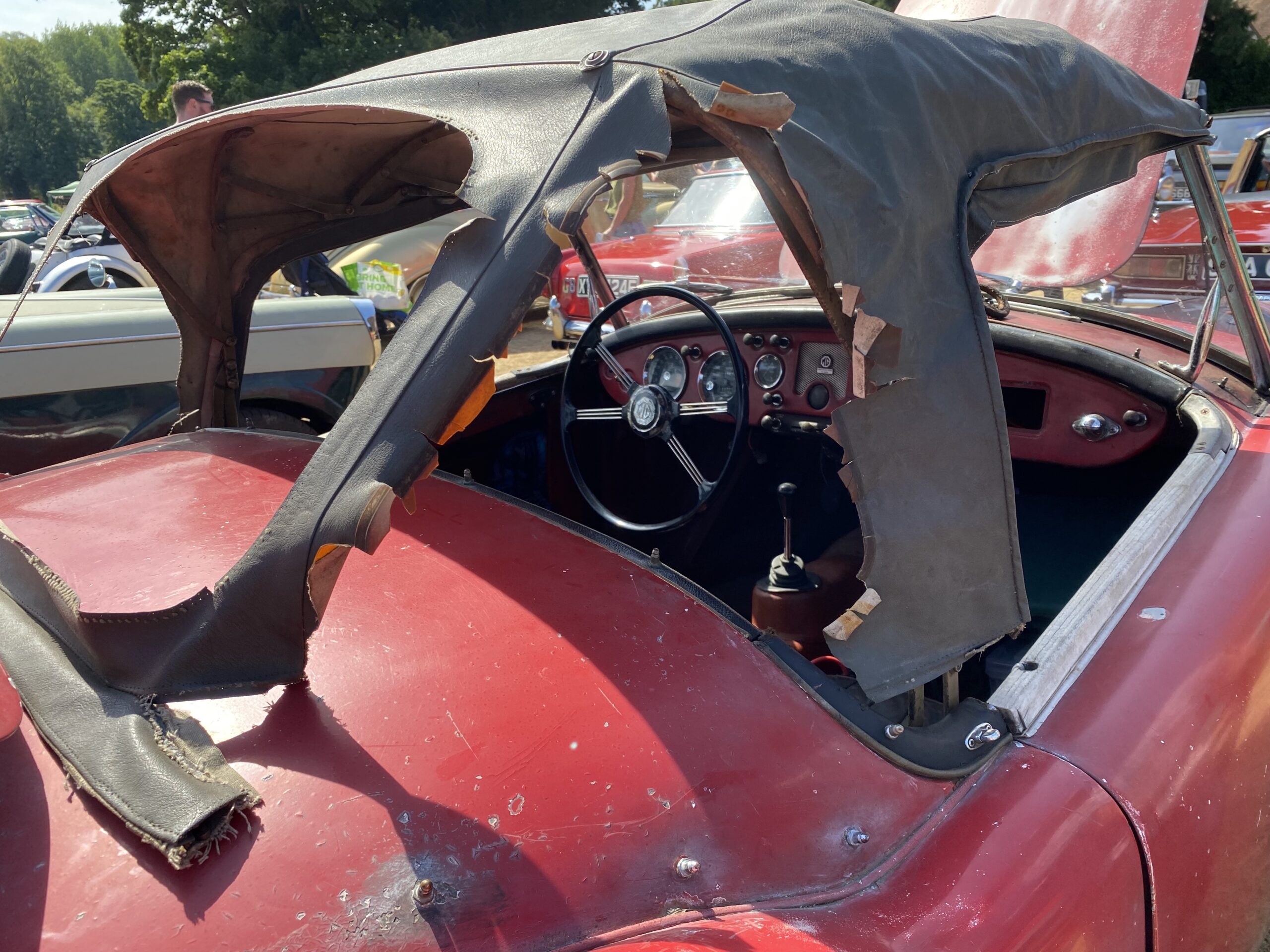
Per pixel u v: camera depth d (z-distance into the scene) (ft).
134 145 5.19
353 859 2.89
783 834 3.30
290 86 63.41
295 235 6.61
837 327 3.80
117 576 4.26
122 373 11.24
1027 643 6.68
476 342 3.01
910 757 3.73
